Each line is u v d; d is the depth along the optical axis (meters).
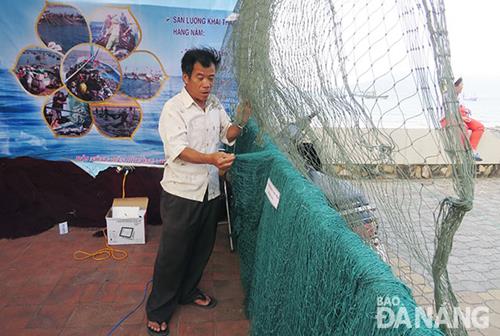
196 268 2.15
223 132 2.05
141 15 3.00
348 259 0.82
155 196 3.26
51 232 3.11
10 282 2.40
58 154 3.15
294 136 1.30
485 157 5.05
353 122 0.82
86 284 2.40
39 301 2.22
